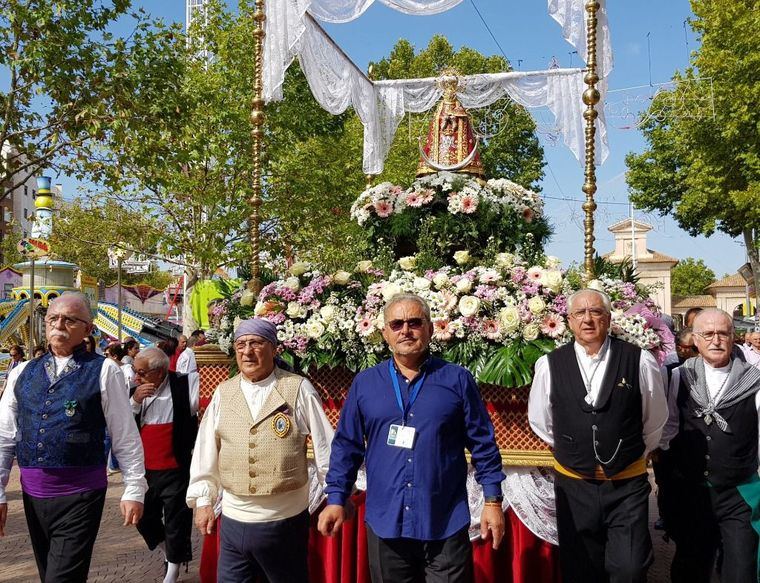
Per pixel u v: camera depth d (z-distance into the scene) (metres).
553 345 4.37
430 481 3.12
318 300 4.93
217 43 17.58
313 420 3.68
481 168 6.86
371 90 8.32
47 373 3.67
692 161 21.64
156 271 46.25
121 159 11.10
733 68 17.69
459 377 3.28
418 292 4.64
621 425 3.61
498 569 4.37
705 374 4.10
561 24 5.60
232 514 3.57
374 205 6.05
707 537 4.06
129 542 6.70
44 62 10.24
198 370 5.48
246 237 17.55
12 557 6.25
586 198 4.95
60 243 26.09
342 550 4.49
